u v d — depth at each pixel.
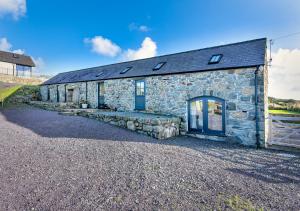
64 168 4.46
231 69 8.02
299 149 7.01
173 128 9.03
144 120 8.37
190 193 3.57
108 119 10.05
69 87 16.92
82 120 10.31
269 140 7.86
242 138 7.78
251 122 7.58
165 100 10.20
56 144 6.26
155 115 10.03
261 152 6.68
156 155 5.66
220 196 3.50
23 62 33.72
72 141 6.66
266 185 4.02
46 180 3.88
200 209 3.07
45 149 5.73
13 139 6.69
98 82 14.30
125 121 9.23
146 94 11.10
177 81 9.70
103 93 14.06
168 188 3.73
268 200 3.41
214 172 4.63
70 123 9.49
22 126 8.91
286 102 18.05
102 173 4.27
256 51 8.33
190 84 9.22
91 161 4.95
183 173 4.47
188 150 6.50
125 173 4.31
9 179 3.87
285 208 3.18
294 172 4.79
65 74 20.84
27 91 20.20
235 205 3.21
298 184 4.11
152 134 8.09
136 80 11.70
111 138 7.25
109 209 3.00
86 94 15.26
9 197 3.26
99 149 5.90
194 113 9.26
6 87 20.30
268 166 5.20
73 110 12.58
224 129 8.30
